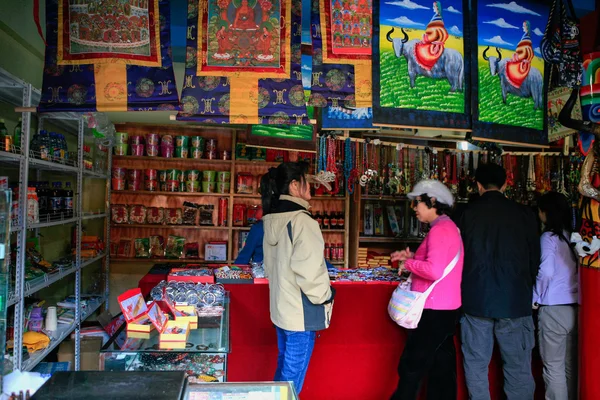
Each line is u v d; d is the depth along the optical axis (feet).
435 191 8.19
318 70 7.66
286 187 7.38
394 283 9.29
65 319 10.19
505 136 8.33
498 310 8.00
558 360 8.80
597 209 7.95
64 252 12.71
